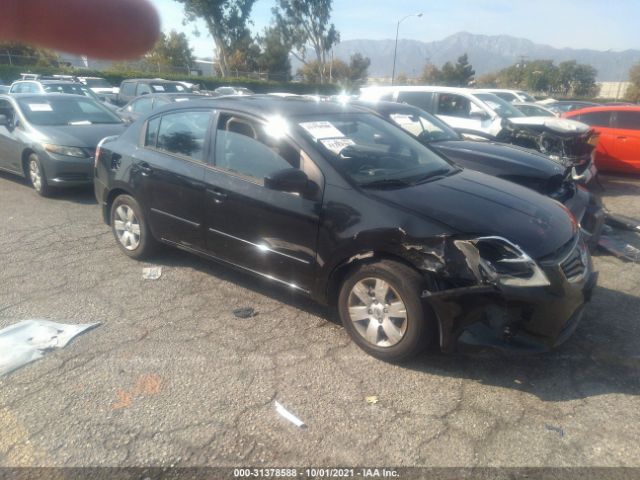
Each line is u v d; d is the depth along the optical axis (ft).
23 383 10.14
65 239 18.60
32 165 24.89
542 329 9.95
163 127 15.26
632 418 9.33
